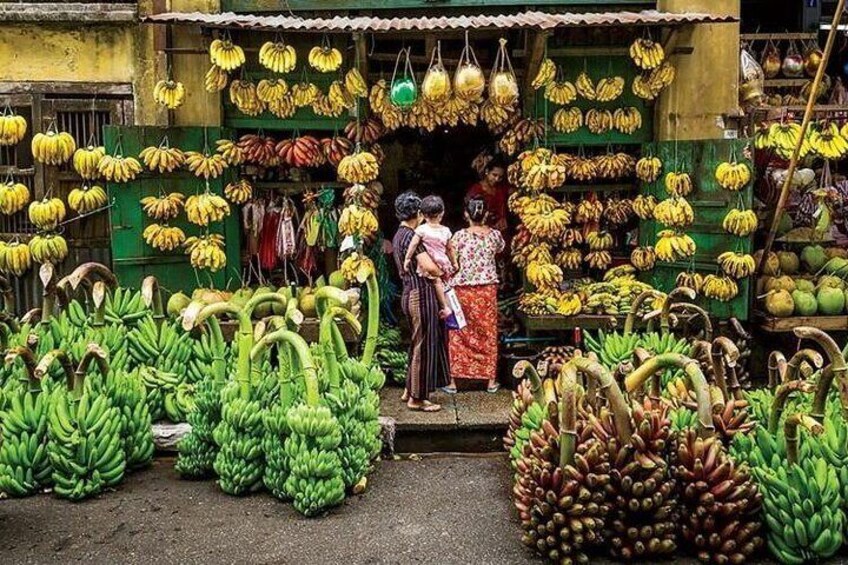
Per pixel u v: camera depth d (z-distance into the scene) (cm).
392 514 498
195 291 700
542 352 688
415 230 629
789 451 439
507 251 783
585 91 700
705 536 434
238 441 520
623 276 733
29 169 717
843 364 430
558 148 743
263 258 735
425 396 634
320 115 719
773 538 432
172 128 699
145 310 645
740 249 679
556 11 708
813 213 736
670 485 430
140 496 525
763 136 692
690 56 714
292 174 748
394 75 675
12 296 717
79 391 532
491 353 681
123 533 473
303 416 491
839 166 844
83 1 715
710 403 441
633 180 757
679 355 454
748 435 470
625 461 432
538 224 684
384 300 766
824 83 762
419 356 628
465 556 446
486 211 736
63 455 514
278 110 709
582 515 427
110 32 720
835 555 435
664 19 636
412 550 453
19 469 518
